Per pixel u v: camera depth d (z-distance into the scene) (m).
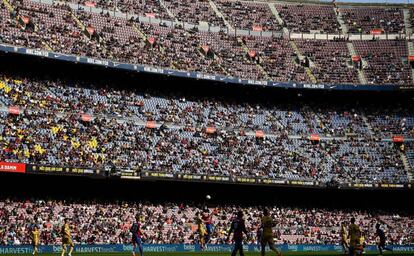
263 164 83.62
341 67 100.25
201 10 105.00
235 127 88.69
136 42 89.38
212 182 76.88
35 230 51.44
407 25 109.19
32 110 73.25
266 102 95.94
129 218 70.69
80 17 87.88
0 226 61.38
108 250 61.34
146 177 72.56
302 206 86.19
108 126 77.81
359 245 39.97
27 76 77.44
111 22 90.88
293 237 77.88
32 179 69.25
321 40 106.25
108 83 84.31
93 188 73.31
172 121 84.19
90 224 67.19
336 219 84.00
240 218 34.22
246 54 98.69
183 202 78.88
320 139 91.81
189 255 52.91
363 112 97.81
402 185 85.19
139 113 82.62
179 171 75.75
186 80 88.12
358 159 89.12
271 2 112.69
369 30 108.50
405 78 98.12
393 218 86.56
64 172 67.38
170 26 97.38
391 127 94.88
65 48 78.69
